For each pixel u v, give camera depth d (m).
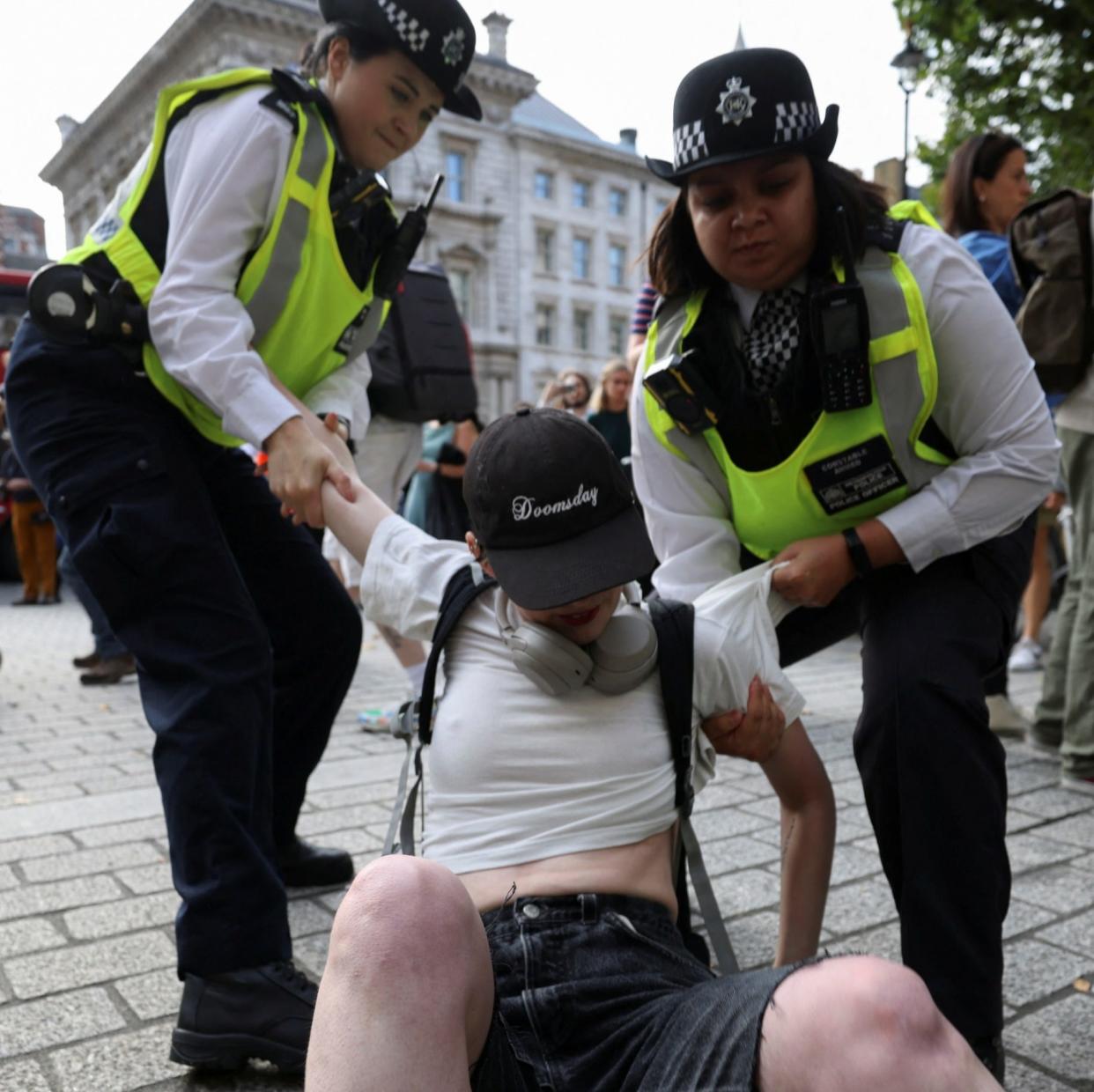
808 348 1.76
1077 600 3.89
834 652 6.95
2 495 11.91
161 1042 1.98
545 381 39.69
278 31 28.45
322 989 1.09
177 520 1.97
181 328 1.84
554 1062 1.22
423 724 1.55
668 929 1.38
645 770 1.46
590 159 40.41
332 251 2.03
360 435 2.34
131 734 4.72
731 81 1.64
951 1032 0.99
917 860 1.62
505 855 1.41
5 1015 2.08
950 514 1.70
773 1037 1.02
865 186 1.79
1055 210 3.32
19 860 2.99
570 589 1.38
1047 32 11.80
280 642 2.53
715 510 1.98
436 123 35.78
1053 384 3.37
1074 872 2.79
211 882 1.83
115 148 32.22
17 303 11.96
